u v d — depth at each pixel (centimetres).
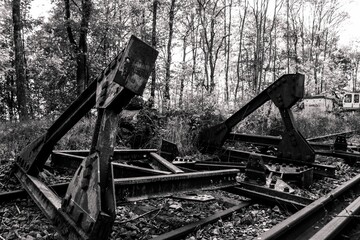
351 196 498
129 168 466
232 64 4016
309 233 335
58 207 289
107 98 264
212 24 2634
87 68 2075
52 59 1898
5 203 417
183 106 1112
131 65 241
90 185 243
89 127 941
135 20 2141
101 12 1873
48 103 2430
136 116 941
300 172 591
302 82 708
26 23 1986
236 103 1448
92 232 217
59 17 2041
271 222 407
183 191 379
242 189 485
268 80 4025
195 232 366
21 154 472
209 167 668
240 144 1084
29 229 345
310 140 1178
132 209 442
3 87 3105
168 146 652
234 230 379
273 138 816
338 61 5291
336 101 3428
